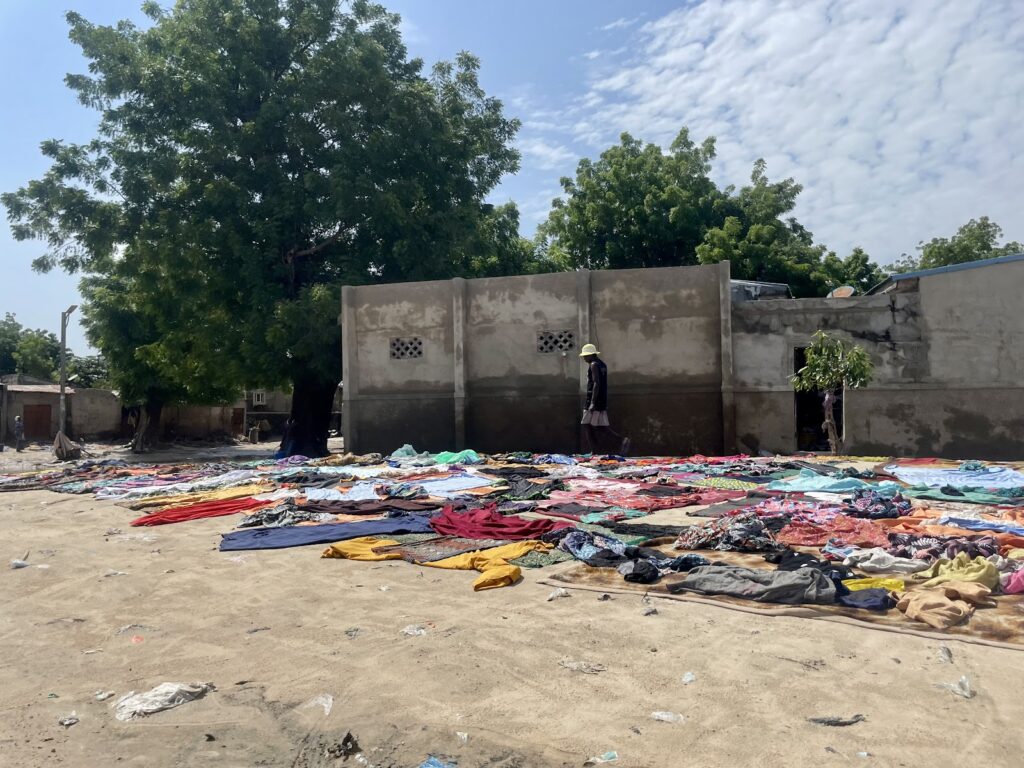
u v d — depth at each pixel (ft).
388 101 82.89
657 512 29.53
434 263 83.10
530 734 11.22
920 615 15.20
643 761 10.30
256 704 12.68
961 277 50.65
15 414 122.01
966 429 50.55
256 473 47.34
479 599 18.25
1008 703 11.53
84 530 30.91
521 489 35.24
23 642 16.47
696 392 54.85
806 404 60.95
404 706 12.32
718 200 119.44
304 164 84.38
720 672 13.14
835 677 12.75
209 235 77.92
